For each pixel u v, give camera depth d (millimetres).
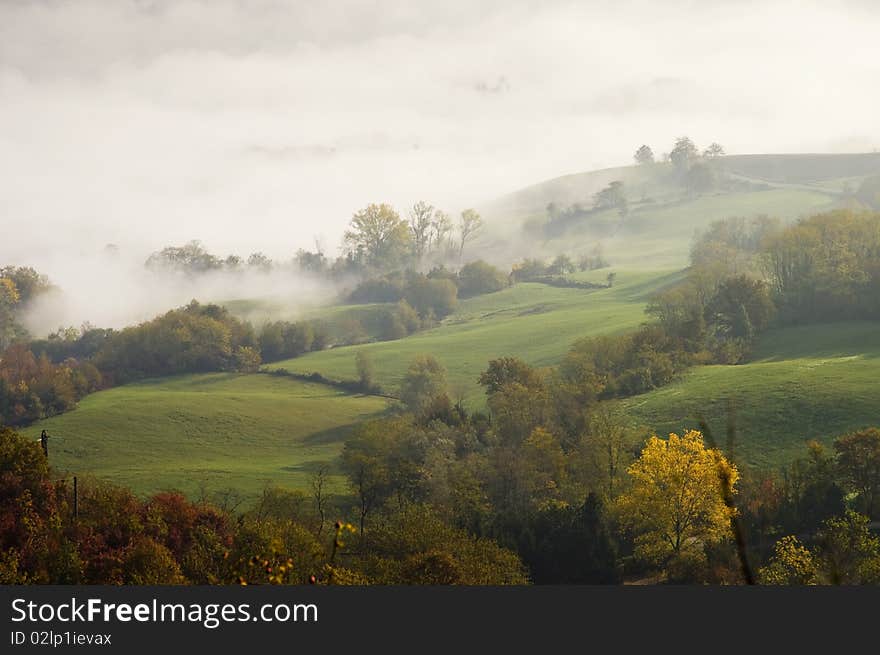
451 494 100062
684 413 121875
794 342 156875
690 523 83438
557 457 105188
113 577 59562
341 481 114938
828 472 88688
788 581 58594
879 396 115875
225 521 78312
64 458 137500
